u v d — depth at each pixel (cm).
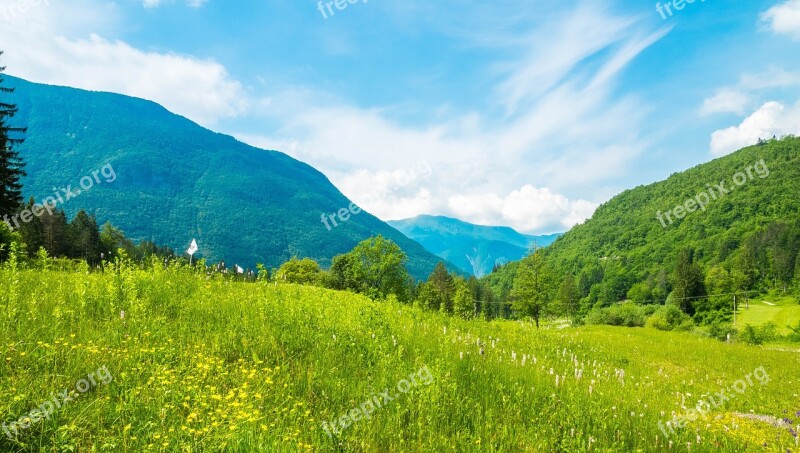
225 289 1314
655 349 2630
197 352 708
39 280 1059
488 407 749
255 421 511
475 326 2055
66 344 609
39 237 6931
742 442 834
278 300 1098
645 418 872
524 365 1104
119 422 488
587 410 817
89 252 8069
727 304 11756
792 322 9225
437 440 588
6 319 698
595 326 4412
